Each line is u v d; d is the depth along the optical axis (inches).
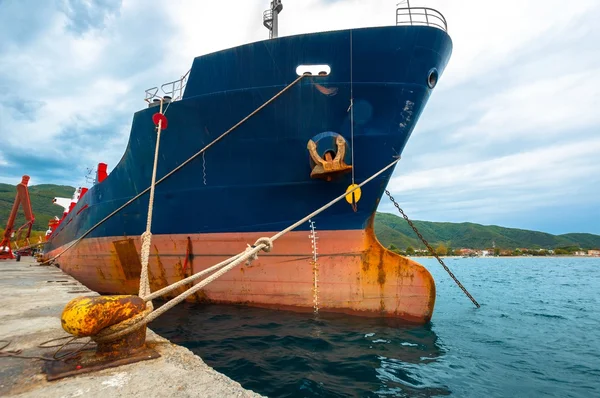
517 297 492.4
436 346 193.6
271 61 219.5
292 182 233.3
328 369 153.4
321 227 239.3
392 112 220.2
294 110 221.6
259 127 228.1
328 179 220.5
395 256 236.2
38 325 137.1
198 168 248.8
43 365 89.7
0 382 79.4
